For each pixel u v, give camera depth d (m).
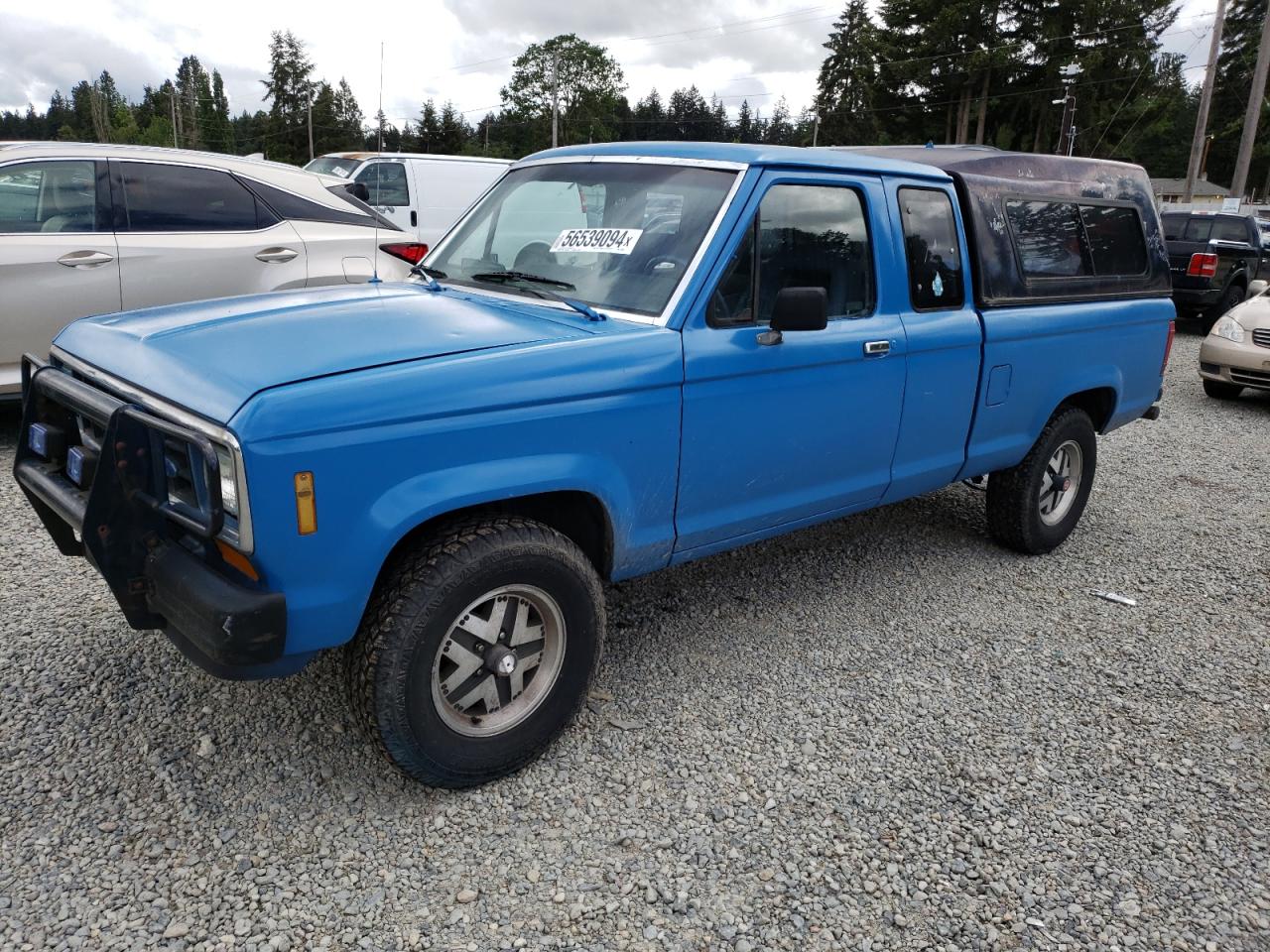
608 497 3.07
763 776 3.17
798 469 3.73
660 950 2.42
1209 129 77.62
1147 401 5.67
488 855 2.73
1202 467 7.53
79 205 6.11
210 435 2.38
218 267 6.54
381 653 2.63
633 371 3.04
